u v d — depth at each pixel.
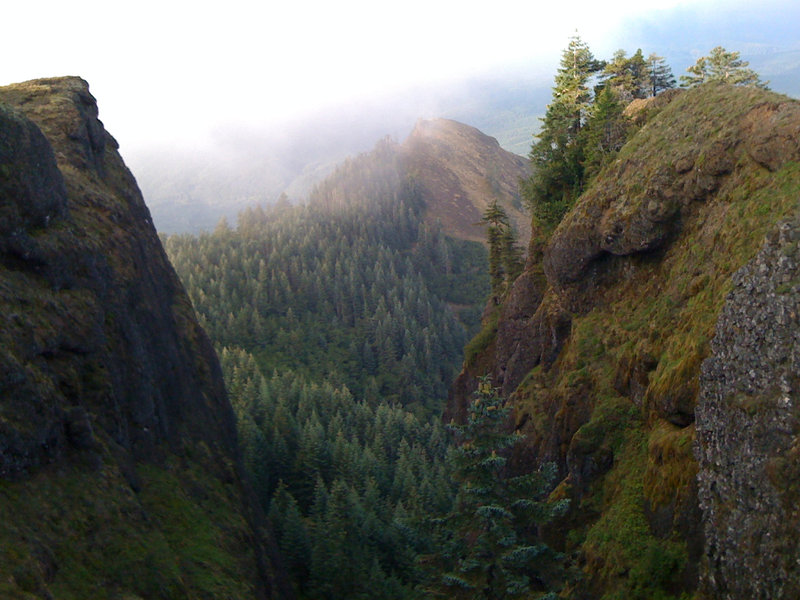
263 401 98.62
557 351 45.44
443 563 25.23
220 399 39.75
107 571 18.95
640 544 26.91
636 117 50.22
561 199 56.09
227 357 132.50
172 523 24.91
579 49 63.88
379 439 97.31
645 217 36.94
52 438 20.31
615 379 35.75
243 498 34.50
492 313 70.69
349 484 77.75
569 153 55.97
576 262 43.16
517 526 24.97
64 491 19.77
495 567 23.91
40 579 16.02
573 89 61.00
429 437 111.69
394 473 92.12
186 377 35.47
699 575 23.19
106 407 24.55
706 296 30.03
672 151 37.28
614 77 70.56
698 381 27.20
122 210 34.31
